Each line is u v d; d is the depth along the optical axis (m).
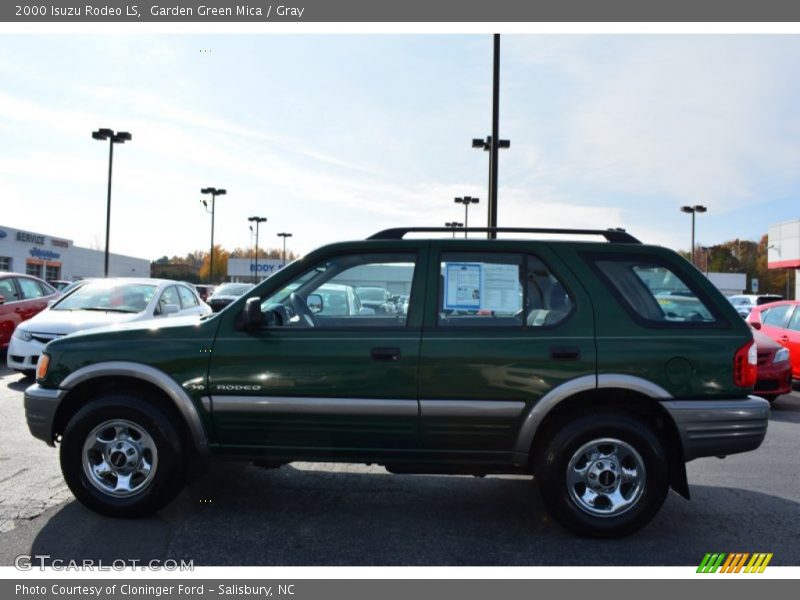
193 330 4.09
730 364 3.82
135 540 3.77
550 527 4.09
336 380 3.91
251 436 4.01
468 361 3.84
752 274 90.38
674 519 4.27
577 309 3.92
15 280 11.62
